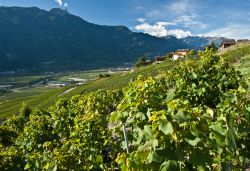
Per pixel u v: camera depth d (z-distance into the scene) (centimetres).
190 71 1463
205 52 1631
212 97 1223
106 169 964
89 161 971
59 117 1772
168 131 451
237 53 5278
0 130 2038
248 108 604
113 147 962
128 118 743
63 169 905
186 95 1220
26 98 14550
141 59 13862
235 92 697
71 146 988
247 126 591
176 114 471
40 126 1692
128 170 477
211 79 1365
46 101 9512
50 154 982
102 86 8450
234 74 1459
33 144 1549
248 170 650
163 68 6888
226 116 523
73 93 8806
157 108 757
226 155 498
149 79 1127
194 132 452
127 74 9781
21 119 2306
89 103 1814
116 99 1903
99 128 1088
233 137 484
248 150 577
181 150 445
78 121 1408
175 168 435
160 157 445
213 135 496
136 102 739
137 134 670
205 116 517
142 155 462
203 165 444
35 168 975
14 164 1177
